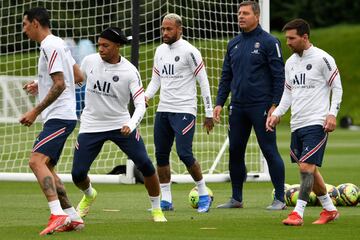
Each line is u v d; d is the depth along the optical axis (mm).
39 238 26531
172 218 32312
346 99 140250
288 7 174750
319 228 29266
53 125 27562
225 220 31625
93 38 64688
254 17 35281
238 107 35656
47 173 27328
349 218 32156
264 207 36562
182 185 47094
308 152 29844
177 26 34594
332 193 36531
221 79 36281
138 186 46312
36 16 27406
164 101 34750
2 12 62750
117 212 34438
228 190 44812
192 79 34688
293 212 30047
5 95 72062
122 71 29500
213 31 54625
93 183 47969
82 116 30453
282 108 31250
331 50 151000
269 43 35094
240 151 36062
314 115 30016
